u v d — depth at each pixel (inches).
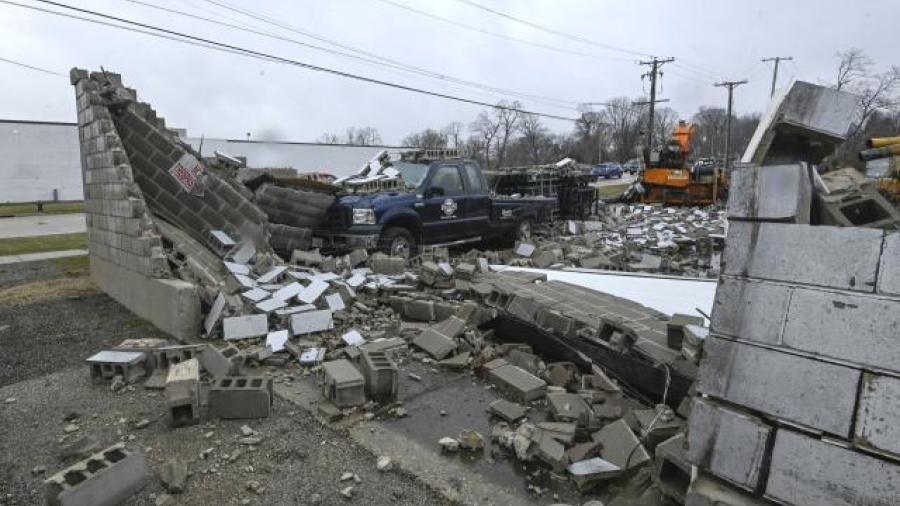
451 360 188.4
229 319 205.9
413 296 249.9
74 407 156.0
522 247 411.8
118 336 218.5
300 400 161.8
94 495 108.0
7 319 242.8
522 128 2992.1
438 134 2903.5
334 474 124.1
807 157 103.2
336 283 255.3
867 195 100.0
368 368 163.5
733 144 2517.2
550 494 118.2
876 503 77.9
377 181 383.9
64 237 585.6
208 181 310.5
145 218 241.9
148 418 149.3
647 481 120.6
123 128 308.5
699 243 455.8
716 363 95.9
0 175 1193.4
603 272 301.9
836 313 81.7
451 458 131.5
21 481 122.0
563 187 676.7
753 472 90.0
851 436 80.3
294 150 1630.2
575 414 142.2
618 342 167.9
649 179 965.8
